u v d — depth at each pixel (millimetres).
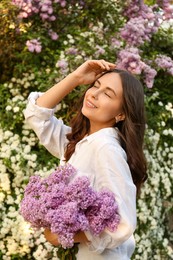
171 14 4184
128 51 3568
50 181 1866
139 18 3852
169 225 4266
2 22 3842
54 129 2246
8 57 3824
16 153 3486
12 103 3625
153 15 3938
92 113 2016
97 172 1887
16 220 3443
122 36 3680
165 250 3855
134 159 2016
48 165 3510
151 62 3816
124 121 2043
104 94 2012
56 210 1753
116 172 1848
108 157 1868
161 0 4188
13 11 3801
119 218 1777
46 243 3383
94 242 1793
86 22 4066
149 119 3777
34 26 3938
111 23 4113
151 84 3598
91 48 3703
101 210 1754
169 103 3840
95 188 1880
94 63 2166
